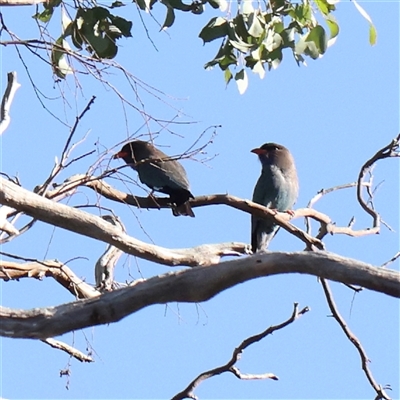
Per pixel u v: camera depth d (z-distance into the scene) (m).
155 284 8.67
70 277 12.48
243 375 11.10
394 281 8.39
